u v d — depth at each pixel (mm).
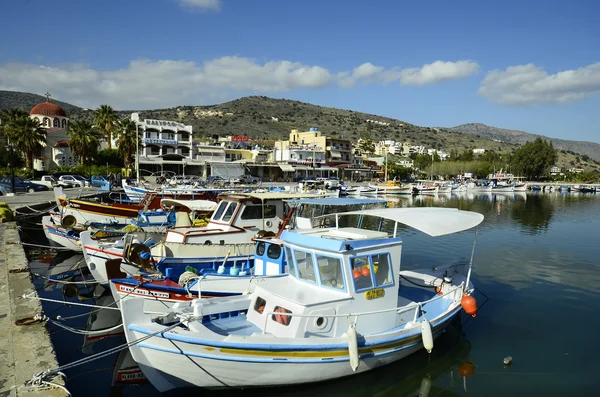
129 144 61406
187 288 11047
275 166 82438
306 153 90375
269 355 7828
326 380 8633
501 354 10227
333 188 53125
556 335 11328
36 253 21000
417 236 26750
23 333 9023
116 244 14953
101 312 13008
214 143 90375
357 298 8836
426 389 8758
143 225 21422
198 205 20297
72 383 8836
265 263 12273
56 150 67125
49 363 7680
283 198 15586
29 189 41500
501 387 8820
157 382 8211
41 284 16094
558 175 127312
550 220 36000
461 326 11906
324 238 9086
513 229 30484
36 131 54906
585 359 9977
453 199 60875
